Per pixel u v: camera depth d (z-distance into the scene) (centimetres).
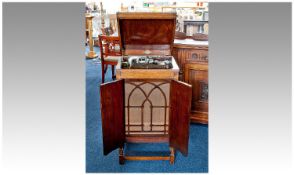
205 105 292
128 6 636
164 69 225
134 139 245
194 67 282
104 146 222
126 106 240
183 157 247
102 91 212
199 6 553
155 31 255
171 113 231
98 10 680
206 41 295
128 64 235
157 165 236
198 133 285
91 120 310
